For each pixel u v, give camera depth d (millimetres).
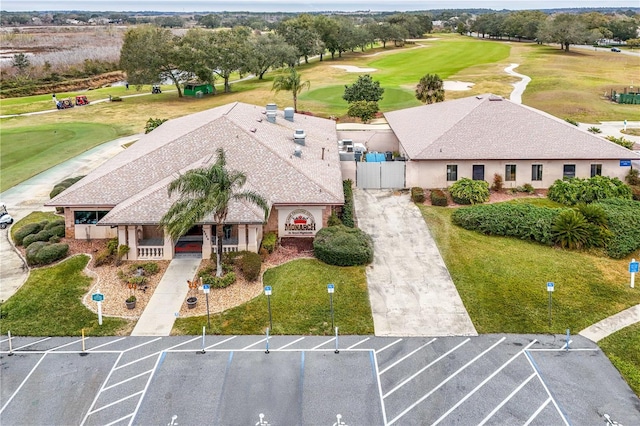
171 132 43344
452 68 114125
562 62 118062
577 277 29156
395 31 169875
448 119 47125
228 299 27109
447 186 42812
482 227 34844
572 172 41844
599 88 87438
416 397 20047
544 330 24359
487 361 22172
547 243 33156
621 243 32000
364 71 115812
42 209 40750
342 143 48750
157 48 94000
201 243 32875
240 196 27812
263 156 36031
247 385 20797
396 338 23922
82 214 34031
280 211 33531
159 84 106062
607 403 19641
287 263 30797
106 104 92875
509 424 18656
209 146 37156
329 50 145125
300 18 142125
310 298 27156
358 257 30422
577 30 141125
